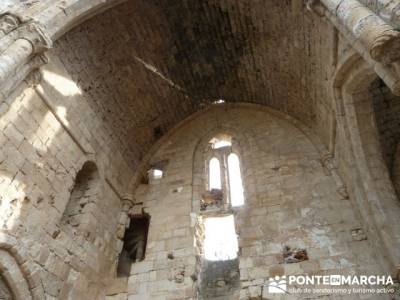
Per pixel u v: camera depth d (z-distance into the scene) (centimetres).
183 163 1319
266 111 1394
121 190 1210
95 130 1073
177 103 1406
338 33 746
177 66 1273
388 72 542
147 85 1252
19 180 734
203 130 1417
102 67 1068
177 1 1061
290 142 1229
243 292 852
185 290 912
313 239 920
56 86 894
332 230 924
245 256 931
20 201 729
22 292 700
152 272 984
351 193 950
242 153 1255
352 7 608
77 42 952
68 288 835
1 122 705
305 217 979
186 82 1349
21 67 725
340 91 876
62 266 830
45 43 752
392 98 1027
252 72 1294
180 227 1084
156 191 1250
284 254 908
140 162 1360
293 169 1129
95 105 1081
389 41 504
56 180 858
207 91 1430
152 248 1051
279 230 969
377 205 795
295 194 1050
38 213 776
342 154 966
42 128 832
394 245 738
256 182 1128
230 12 1095
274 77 1230
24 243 716
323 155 1113
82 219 979
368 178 828
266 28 1073
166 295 916
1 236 652
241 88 1406
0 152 695
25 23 736
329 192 1020
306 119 1243
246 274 887
